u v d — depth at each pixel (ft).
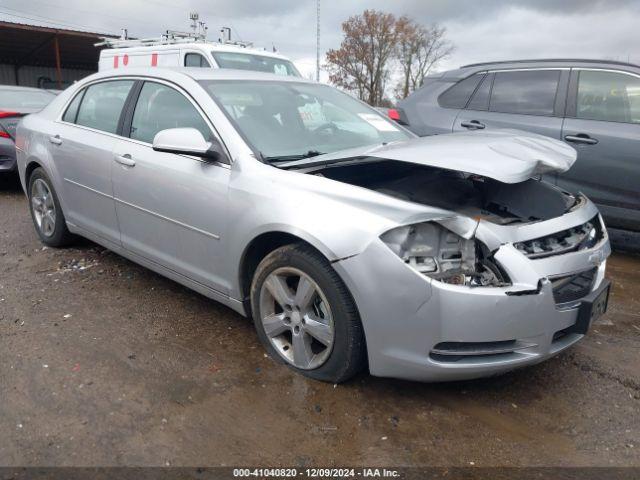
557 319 8.02
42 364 9.46
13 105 24.85
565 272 8.13
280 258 8.96
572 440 7.88
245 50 26.61
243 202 9.29
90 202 13.12
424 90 20.01
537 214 9.87
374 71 141.28
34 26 71.46
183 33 30.48
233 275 9.82
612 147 15.43
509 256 7.74
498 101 17.94
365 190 8.29
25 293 12.45
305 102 12.07
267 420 8.12
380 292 7.75
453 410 8.48
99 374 9.21
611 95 15.90
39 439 7.58
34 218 15.85
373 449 7.59
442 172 11.40
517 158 8.52
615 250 17.19
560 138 16.37
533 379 9.40
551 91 16.93
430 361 7.82
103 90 13.30
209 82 11.13
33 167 15.48
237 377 9.20
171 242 10.99
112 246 12.91
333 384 8.98
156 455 7.36
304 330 8.95
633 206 15.44
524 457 7.51
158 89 11.69
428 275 7.64
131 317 11.35
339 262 7.97
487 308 7.50
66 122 14.16
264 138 10.28
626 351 10.52
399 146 9.35
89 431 7.78
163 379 9.11
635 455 7.59
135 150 11.53
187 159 10.42
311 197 8.52
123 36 32.60
